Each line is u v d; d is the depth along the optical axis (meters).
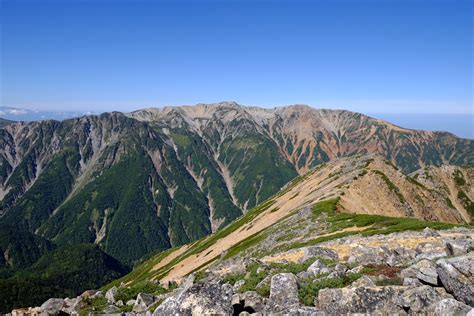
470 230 52.72
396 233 53.16
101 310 27.12
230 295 20.34
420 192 123.44
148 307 25.64
